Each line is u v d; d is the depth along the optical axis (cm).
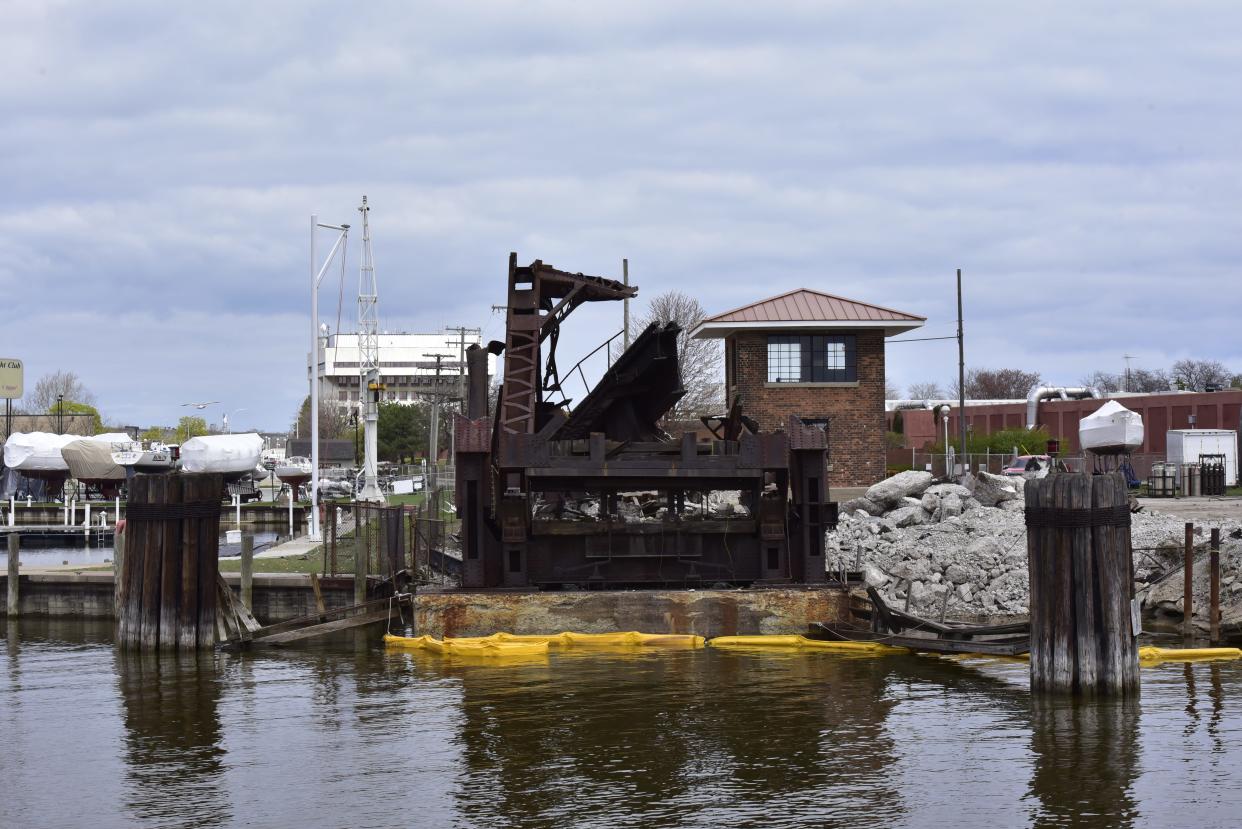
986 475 3934
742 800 1570
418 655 2612
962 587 3262
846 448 5416
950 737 1847
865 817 1499
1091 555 1978
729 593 2655
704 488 2742
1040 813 1505
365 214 9856
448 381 15238
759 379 5412
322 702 2181
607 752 1800
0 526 6875
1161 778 1627
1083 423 5747
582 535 2727
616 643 2634
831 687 2220
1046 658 2020
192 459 7531
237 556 4322
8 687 2383
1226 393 7725
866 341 5444
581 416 3002
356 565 3070
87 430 14712
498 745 1850
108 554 5994
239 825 1513
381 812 1550
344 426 18775
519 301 3009
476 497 2712
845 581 2759
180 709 2156
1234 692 2105
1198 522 3653
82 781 1709
